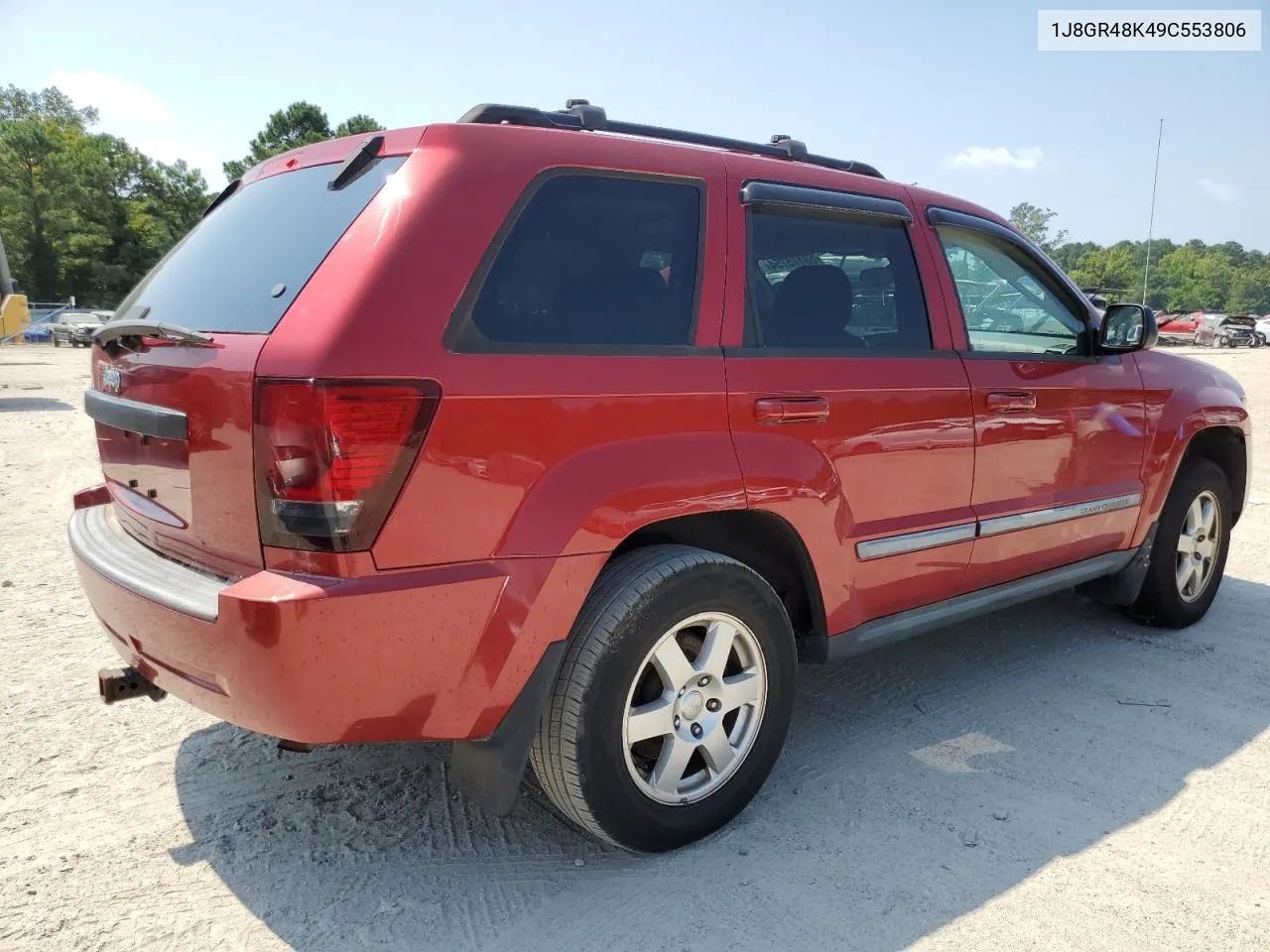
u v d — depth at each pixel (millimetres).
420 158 2363
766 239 2949
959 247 3600
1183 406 4367
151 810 2881
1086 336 4023
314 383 2039
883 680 4020
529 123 2703
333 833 2779
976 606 3613
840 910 2436
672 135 3100
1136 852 2721
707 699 2717
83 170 65562
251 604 2039
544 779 2518
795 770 3213
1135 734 3510
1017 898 2490
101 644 4203
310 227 2447
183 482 2404
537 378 2326
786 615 2857
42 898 2438
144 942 2285
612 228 2607
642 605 2473
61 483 7840
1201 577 4750
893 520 3193
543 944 2301
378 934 2332
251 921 2375
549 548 2318
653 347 2596
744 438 2725
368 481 2078
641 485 2467
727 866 2637
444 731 2279
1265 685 4004
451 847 2719
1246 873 2627
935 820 2885
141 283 3248
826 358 2982
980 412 3424
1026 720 3625
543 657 2357
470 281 2285
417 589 2141
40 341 35656
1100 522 4059
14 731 3369
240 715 2191
